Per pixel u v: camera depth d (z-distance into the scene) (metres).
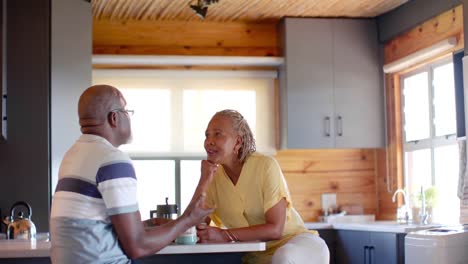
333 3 5.84
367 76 6.32
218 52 6.41
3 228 4.91
